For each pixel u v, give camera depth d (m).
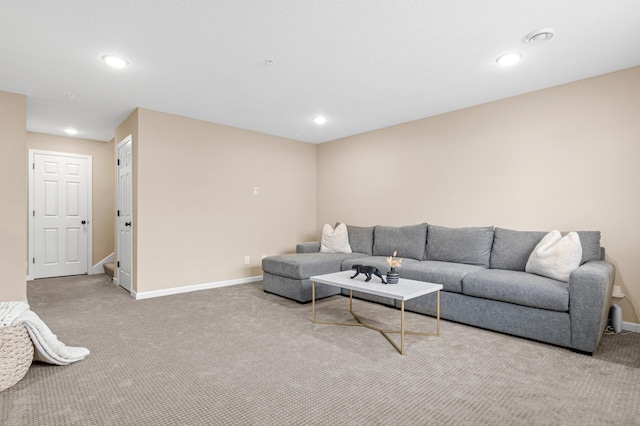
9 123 3.35
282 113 4.13
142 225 3.89
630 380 1.95
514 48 2.54
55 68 2.86
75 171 5.40
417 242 3.98
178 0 1.95
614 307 2.73
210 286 4.46
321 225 5.70
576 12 2.08
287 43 2.46
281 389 1.86
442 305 3.10
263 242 5.08
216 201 4.55
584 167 3.06
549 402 1.72
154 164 3.99
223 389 1.85
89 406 1.68
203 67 2.86
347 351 2.38
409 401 1.73
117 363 2.18
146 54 2.62
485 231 3.47
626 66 2.82
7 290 3.30
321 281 2.93
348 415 1.61
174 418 1.58
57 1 1.95
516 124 3.48
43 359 2.09
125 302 3.71
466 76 3.03
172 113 4.13
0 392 1.81
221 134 4.62
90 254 5.50
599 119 2.98
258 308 3.48
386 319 3.13
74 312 3.33
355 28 2.27
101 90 3.36
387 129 4.73
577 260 2.63
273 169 5.23
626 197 2.85
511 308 2.67
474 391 1.83
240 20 2.17
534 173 3.36
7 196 3.32
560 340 2.42
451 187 4.01
